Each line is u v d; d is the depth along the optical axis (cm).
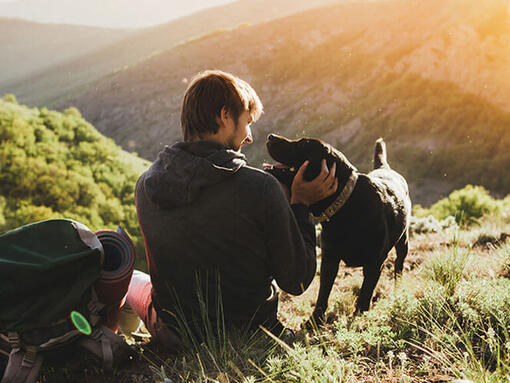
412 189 7894
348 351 184
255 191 158
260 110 183
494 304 194
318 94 10912
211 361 163
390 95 10175
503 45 10200
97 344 166
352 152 9125
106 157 4794
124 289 177
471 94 9706
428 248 496
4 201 3300
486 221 709
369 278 264
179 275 168
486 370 150
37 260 152
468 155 8250
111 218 3741
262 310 180
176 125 11006
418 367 162
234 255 163
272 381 147
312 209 246
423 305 211
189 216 158
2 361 161
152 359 183
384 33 12000
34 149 4169
